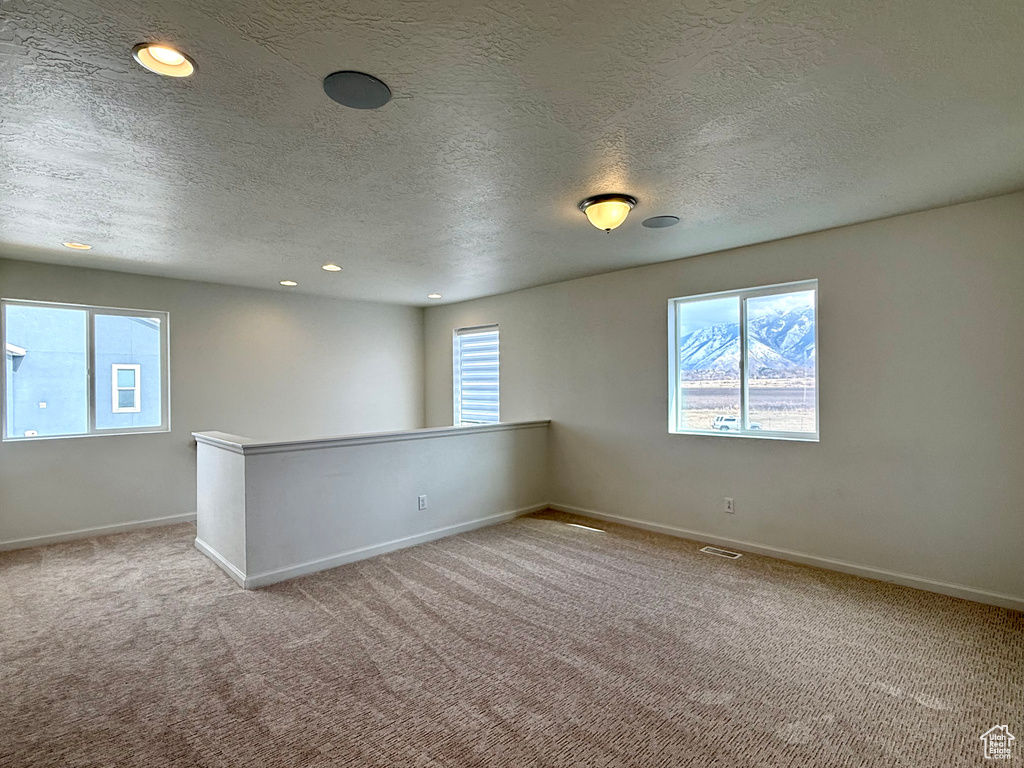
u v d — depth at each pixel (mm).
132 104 1798
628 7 1352
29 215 2990
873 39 1495
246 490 3215
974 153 2277
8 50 1482
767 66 1627
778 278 3658
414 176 2465
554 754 1774
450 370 6344
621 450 4648
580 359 4953
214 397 5000
